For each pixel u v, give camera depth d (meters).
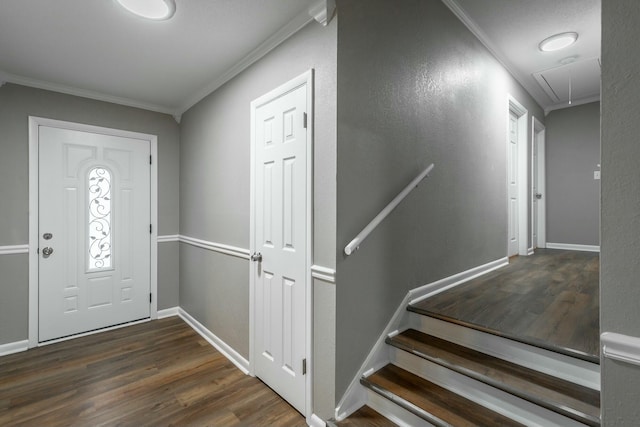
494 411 1.46
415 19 2.12
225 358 2.57
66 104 2.93
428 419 1.44
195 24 1.95
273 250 2.09
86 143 3.04
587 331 1.63
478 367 1.57
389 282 1.94
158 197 3.48
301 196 1.84
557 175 4.67
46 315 2.83
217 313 2.79
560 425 1.29
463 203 2.65
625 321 0.87
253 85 2.32
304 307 1.82
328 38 1.67
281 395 2.02
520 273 2.94
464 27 2.63
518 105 3.71
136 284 3.34
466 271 2.68
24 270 2.72
